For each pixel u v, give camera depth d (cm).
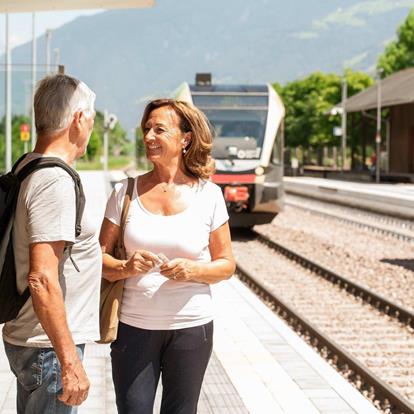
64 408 403
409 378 971
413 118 5906
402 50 7806
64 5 804
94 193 3562
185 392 464
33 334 395
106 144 4819
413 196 3469
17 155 2816
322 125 8244
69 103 400
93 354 916
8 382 787
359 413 723
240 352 947
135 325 458
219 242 477
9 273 392
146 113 482
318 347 1110
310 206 3950
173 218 464
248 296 1352
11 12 859
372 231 2666
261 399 760
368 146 7138
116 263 455
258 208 2316
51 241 378
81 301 404
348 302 1445
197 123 475
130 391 457
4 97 2719
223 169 2295
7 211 389
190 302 459
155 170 480
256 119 2362
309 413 720
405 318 1273
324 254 2106
